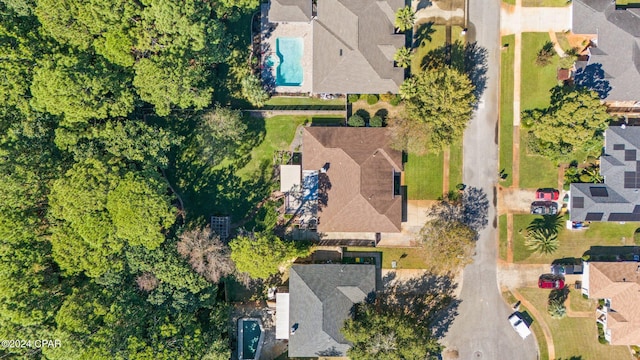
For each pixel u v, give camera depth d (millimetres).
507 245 64125
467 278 64500
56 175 56250
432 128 56906
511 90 63562
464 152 64062
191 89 57281
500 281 64250
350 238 64938
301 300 62188
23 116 55375
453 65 63719
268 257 57094
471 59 63625
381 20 60500
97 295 56469
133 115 61906
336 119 64375
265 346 65500
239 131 60375
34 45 55000
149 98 56406
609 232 63750
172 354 55375
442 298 64625
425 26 63719
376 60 60531
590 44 62656
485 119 63906
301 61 64250
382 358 56625
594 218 61844
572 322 63812
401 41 60656
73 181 53875
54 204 54562
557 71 63062
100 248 55562
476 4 63344
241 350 64688
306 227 64438
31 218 54906
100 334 53812
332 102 64438
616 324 61000
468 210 64188
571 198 62094
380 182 61375
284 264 65312
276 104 64625
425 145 58156
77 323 53719
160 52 56500
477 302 64375
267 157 64875
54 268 58188
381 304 65000
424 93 57031
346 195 61375
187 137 64750
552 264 63938
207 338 59156
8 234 53500
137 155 57000
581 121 56875
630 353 63406
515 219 63969
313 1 62906
